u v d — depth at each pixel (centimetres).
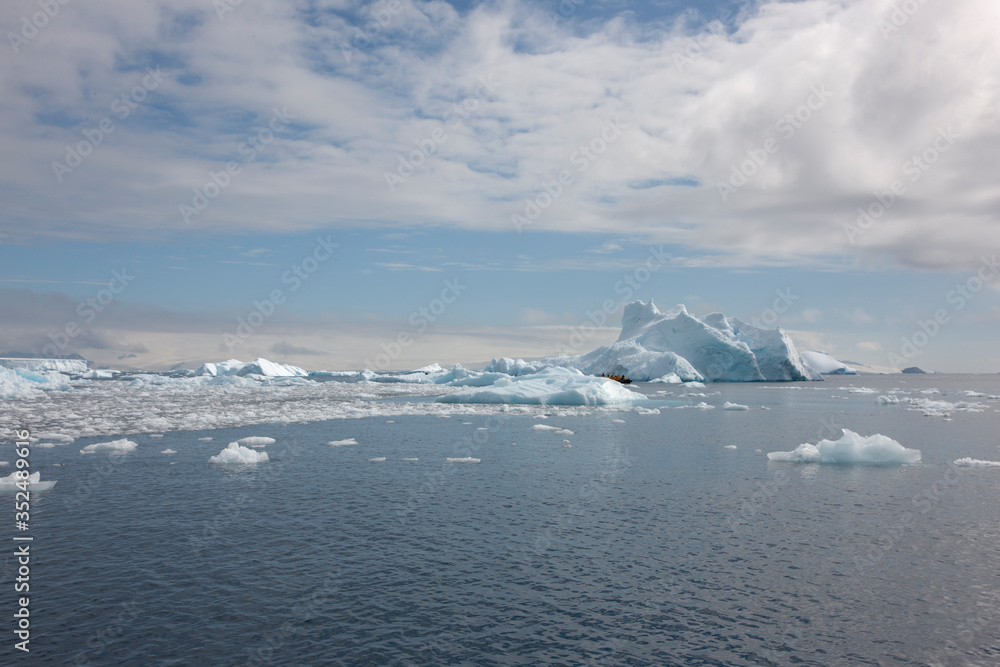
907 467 1481
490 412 2967
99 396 4159
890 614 644
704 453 1688
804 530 942
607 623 616
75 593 689
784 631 602
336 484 1255
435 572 754
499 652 554
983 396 5209
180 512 1029
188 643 570
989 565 793
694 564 788
